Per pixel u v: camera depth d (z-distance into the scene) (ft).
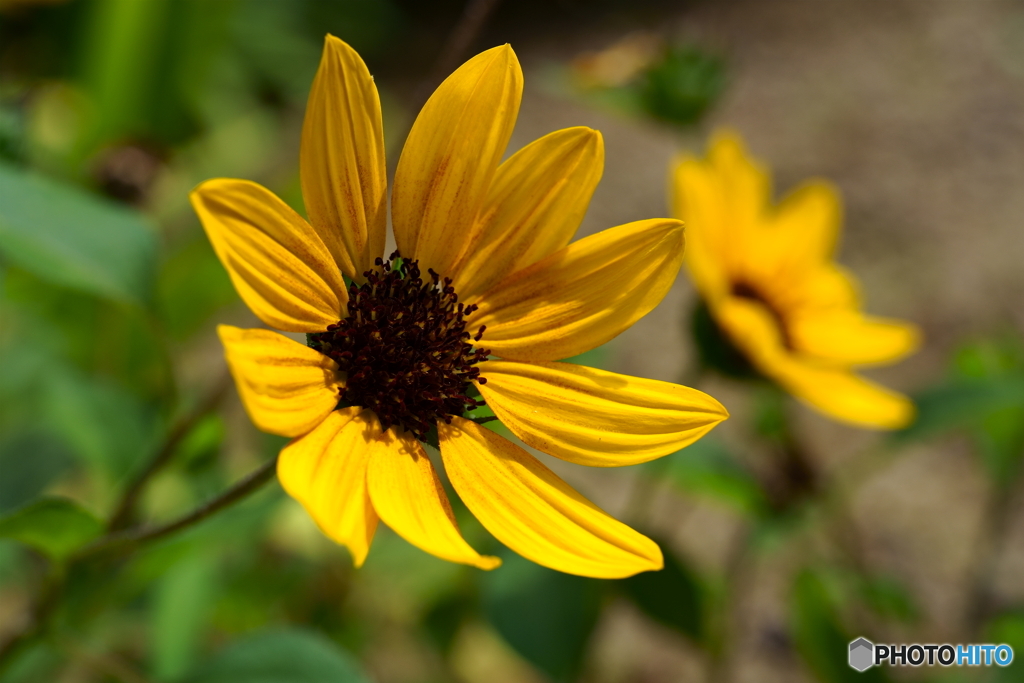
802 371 1.25
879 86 3.09
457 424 0.97
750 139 2.83
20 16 1.93
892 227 2.54
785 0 3.60
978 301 2.32
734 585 1.34
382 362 0.96
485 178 0.98
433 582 1.39
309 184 0.94
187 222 1.67
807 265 1.32
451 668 1.53
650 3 3.61
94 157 1.37
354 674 1.05
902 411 1.24
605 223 2.56
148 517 1.17
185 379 1.80
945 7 3.48
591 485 1.88
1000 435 1.38
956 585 1.73
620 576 0.91
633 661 1.63
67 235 1.03
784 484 1.34
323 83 0.92
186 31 1.78
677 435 0.95
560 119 2.99
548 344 0.99
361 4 3.23
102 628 1.30
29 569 1.29
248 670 1.04
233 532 1.06
